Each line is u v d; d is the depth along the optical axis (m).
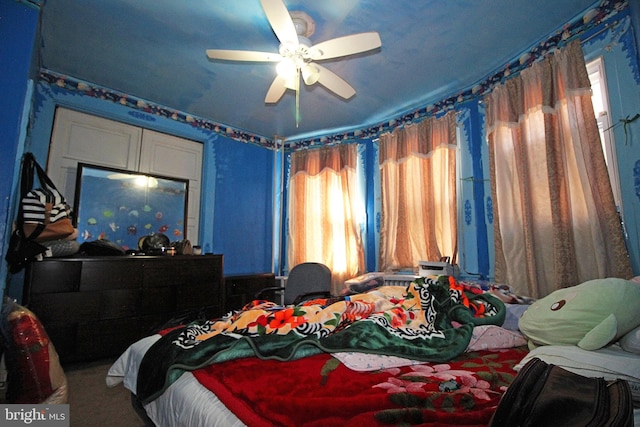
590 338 1.04
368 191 3.85
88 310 2.44
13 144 1.71
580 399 0.71
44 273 2.29
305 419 0.78
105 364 2.51
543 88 2.22
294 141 4.48
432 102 3.28
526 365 0.87
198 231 3.71
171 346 1.25
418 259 3.18
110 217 3.08
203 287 3.10
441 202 3.05
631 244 1.83
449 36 2.33
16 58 1.77
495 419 0.72
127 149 3.25
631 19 1.83
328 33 2.28
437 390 0.95
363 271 3.68
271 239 4.38
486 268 2.72
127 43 2.45
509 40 2.37
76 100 2.94
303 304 1.77
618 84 1.93
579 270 2.00
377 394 0.90
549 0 2.00
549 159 2.13
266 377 1.04
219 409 0.89
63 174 2.86
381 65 2.69
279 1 1.60
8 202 1.67
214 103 3.42
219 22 2.21
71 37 2.38
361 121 3.83
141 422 1.68
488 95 2.72
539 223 2.21
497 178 2.52
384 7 2.05
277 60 2.07
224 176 3.96
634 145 1.84
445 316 1.60
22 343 1.55
